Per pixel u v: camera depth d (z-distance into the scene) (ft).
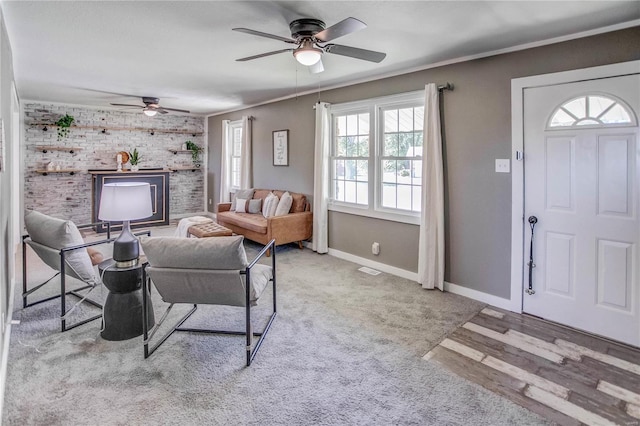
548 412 6.56
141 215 9.27
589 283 9.63
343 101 16.17
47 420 6.19
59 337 9.03
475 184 11.71
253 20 8.89
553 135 10.00
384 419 6.31
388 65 12.81
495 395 7.01
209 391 7.02
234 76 14.70
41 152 21.42
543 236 10.37
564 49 9.69
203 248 7.62
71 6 8.13
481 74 11.37
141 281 8.93
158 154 25.96
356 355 8.38
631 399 6.94
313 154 18.02
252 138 22.33
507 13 8.37
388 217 14.48
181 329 9.47
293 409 6.54
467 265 12.10
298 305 11.28
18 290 12.21
